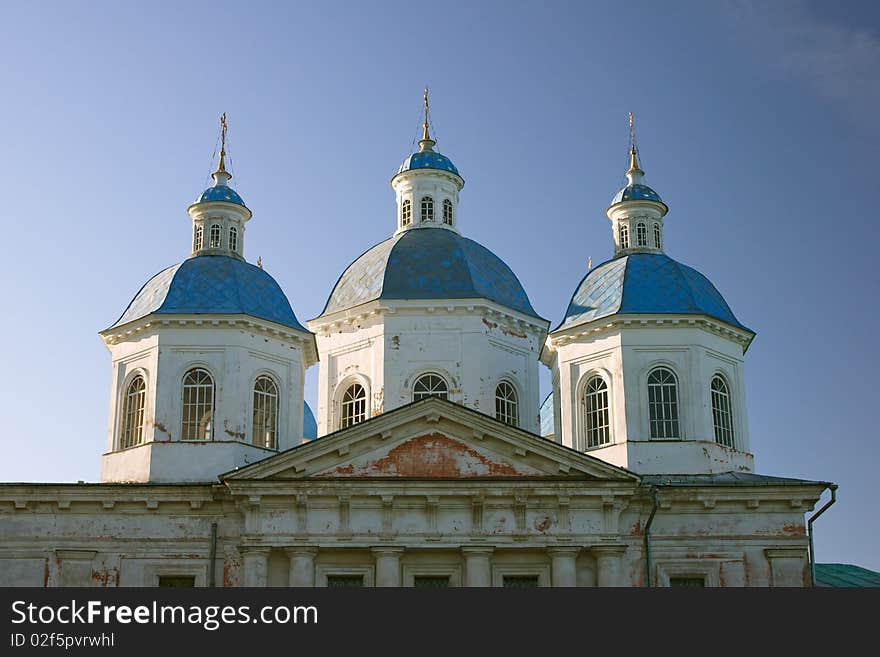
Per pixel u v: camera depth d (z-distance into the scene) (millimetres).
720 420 36844
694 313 36500
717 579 33219
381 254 40531
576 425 37031
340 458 33125
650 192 41406
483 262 40250
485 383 37500
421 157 42938
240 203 40656
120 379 37031
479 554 32312
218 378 36000
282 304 38656
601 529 32688
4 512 33438
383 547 32281
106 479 36062
